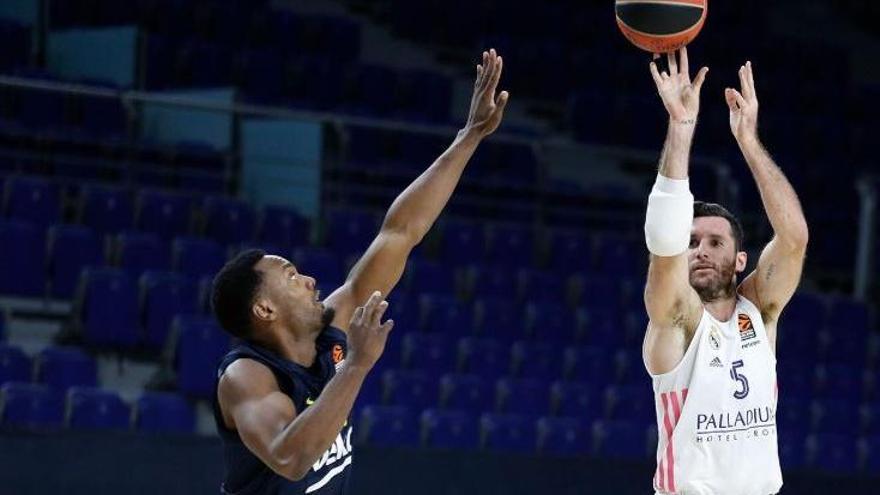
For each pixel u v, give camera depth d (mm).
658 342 5086
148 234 13516
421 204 5156
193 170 14922
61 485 9336
